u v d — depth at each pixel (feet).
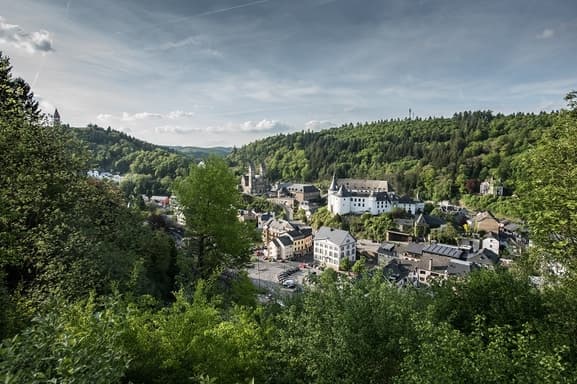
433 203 366.02
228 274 89.97
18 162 52.85
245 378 29.76
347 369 31.12
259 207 407.44
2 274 44.93
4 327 35.37
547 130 55.42
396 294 37.52
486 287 49.96
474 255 196.44
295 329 36.78
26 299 44.65
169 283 91.04
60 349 18.93
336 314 33.40
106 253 64.23
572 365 33.45
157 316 32.37
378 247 245.86
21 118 53.98
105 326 23.99
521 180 58.03
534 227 49.62
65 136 71.31
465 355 26.50
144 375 27.76
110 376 19.52
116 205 90.27
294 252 277.85
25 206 50.85
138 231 86.48
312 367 31.83
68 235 61.52
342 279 37.96
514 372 25.45
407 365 26.71
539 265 57.16
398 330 31.94
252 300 64.59
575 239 46.26
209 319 32.09
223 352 29.43
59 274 52.21
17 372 16.39
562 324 40.55
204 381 22.56
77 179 69.36
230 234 67.05
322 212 357.00
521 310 45.44
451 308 49.16
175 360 27.84
